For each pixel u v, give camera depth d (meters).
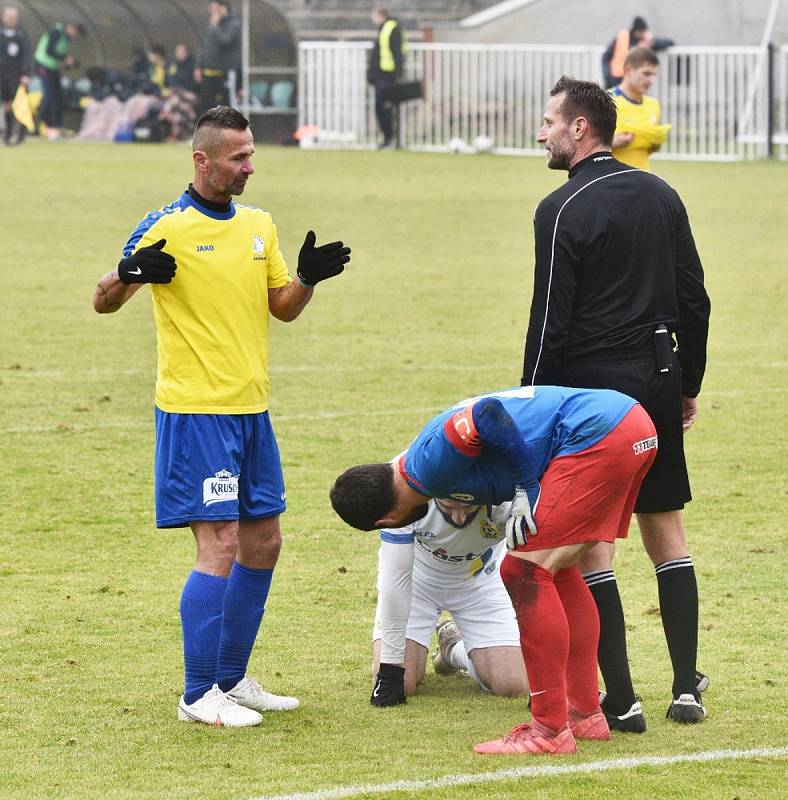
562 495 15.98
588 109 18.06
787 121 104.00
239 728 17.03
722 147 101.50
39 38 124.31
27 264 55.47
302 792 14.88
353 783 15.16
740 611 21.42
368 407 34.38
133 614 21.17
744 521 26.05
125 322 45.41
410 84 107.38
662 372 17.75
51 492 27.52
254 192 78.38
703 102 103.06
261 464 17.95
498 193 80.50
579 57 106.44
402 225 67.25
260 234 17.89
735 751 16.19
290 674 19.11
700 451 31.03
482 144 106.56
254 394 17.69
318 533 25.31
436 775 15.42
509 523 16.05
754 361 40.31
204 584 17.27
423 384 36.84
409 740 16.72
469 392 35.97
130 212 70.50
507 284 52.59
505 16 118.06
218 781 15.24
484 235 64.62
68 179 84.31
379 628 18.48
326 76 113.12
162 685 18.44
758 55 101.31
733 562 23.73
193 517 17.41
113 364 39.16
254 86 114.75
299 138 112.50
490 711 18.06
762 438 32.09
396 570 18.03
